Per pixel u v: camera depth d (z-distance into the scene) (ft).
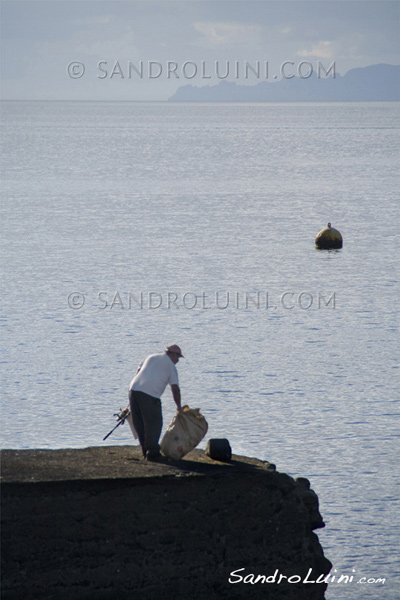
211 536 102.47
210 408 186.60
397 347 239.09
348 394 196.65
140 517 100.37
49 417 179.52
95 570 99.40
